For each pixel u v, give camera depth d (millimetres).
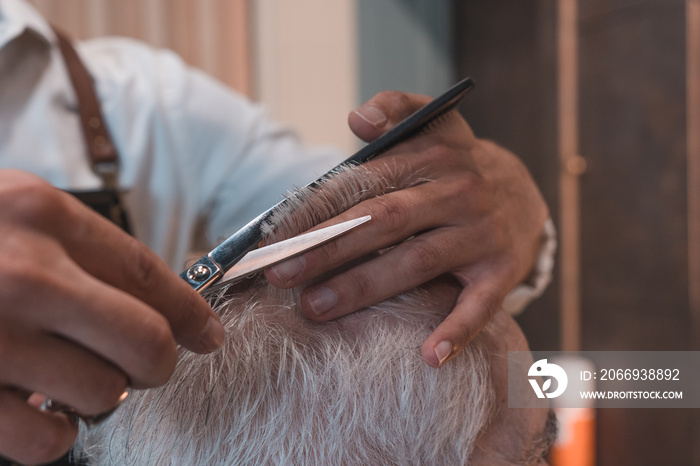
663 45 1194
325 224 291
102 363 211
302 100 1569
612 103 1321
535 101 1522
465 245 339
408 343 308
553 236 558
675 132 1183
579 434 1250
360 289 295
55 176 700
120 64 800
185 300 230
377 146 337
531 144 1548
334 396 297
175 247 794
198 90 820
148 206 757
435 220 334
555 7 1441
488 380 334
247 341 300
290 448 295
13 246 191
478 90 1734
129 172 738
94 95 732
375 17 1659
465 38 1771
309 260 284
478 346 333
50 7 1185
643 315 1284
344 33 1597
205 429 295
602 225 1373
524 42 1549
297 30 1544
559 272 1479
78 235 206
